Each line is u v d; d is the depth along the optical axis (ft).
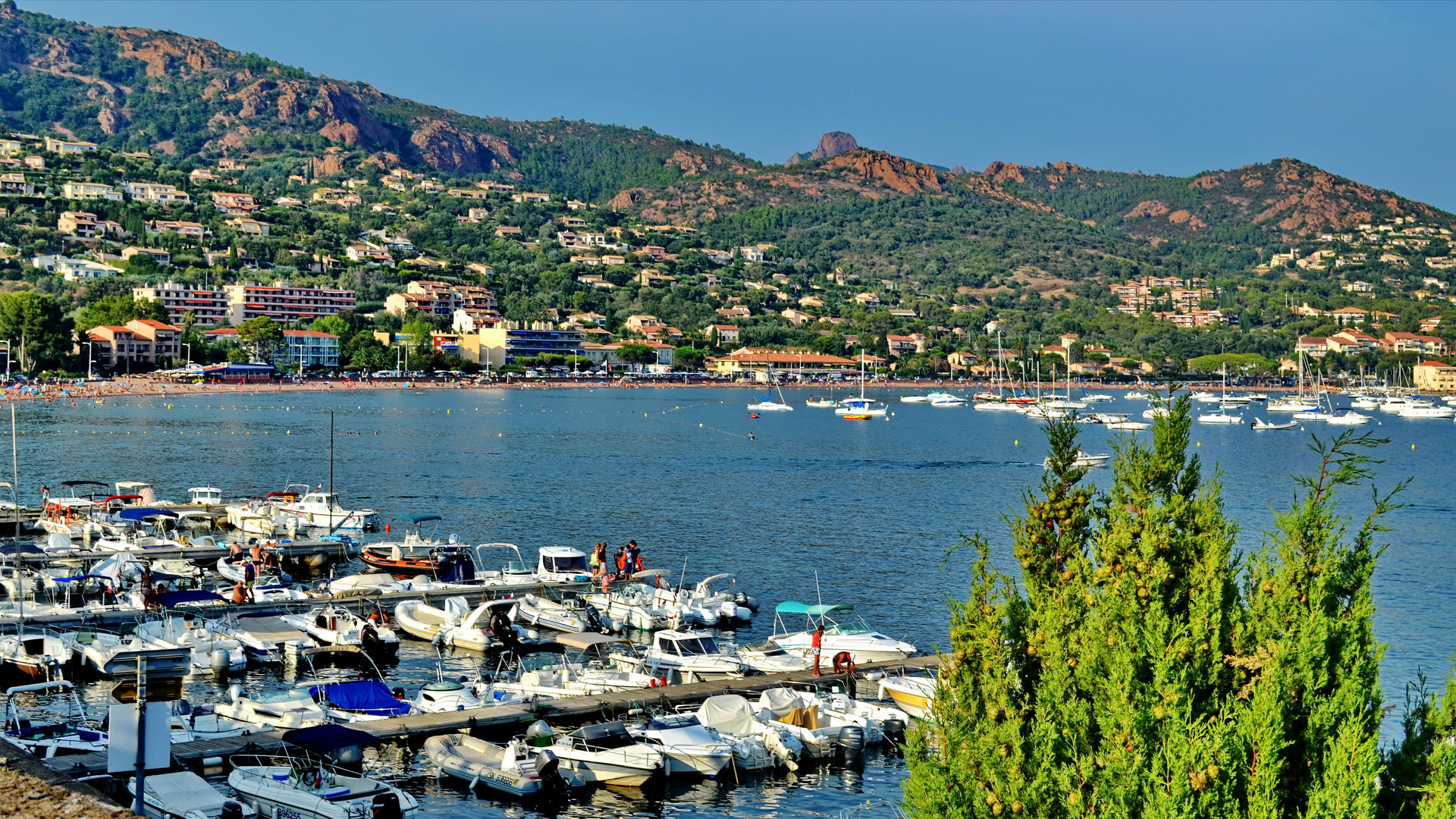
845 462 587.68
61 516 333.62
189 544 296.51
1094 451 638.94
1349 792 67.10
